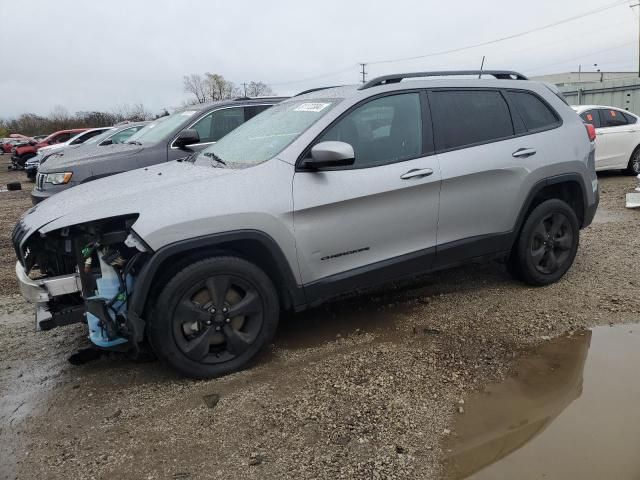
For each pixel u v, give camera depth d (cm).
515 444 268
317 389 328
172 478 255
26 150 2595
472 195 423
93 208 333
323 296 382
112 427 299
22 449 283
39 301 335
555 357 357
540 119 468
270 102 792
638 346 366
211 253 343
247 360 356
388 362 358
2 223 988
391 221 392
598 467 249
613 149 1146
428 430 283
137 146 741
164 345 331
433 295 478
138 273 331
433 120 414
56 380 358
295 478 251
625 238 639
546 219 471
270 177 356
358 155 383
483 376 337
